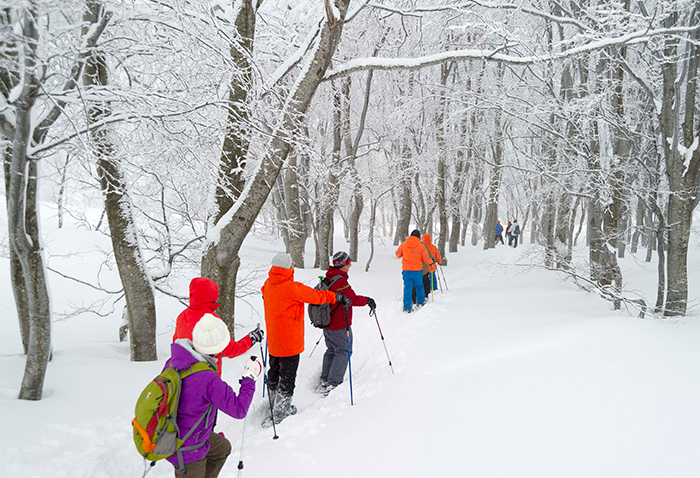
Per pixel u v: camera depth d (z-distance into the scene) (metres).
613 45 6.27
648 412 2.79
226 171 5.43
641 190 7.73
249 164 6.63
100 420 3.52
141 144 4.88
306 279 12.38
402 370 4.88
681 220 6.66
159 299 9.07
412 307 8.57
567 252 12.25
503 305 7.63
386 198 28.48
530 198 13.94
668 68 6.56
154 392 2.21
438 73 16.59
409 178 17.59
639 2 6.61
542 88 10.55
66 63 4.10
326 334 4.97
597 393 3.17
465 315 7.11
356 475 2.71
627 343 4.07
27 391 3.73
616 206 7.96
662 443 2.44
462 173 21.58
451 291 10.20
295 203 15.04
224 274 5.50
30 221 3.64
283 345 4.25
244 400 2.36
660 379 3.21
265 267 9.25
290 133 4.82
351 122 18.28
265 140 5.25
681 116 6.74
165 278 6.55
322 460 3.00
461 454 2.76
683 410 2.72
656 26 6.93
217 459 2.59
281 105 5.54
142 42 4.12
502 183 16.41
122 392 4.12
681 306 6.69
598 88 8.33
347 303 4.84
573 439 2.66
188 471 2.33
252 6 5.31
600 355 3.88
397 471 2.69
